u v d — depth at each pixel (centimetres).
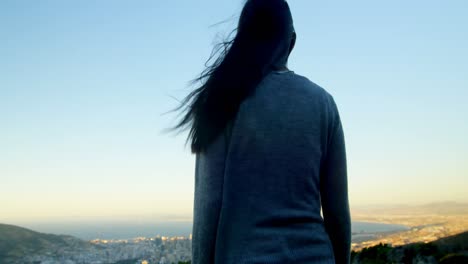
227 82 117
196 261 115
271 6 129
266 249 107
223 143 117
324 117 125
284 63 131
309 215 115
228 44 131
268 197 112
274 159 114
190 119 125
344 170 130
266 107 118
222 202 112
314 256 112
